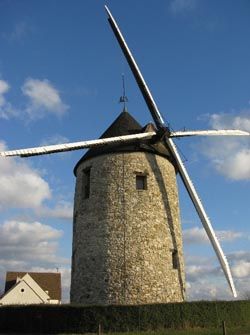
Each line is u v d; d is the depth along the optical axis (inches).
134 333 683.4
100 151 908.6
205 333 685.3
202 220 891.4
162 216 880.9
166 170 933.2
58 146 851.4
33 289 2268.7
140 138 900.0
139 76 960.9
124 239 832.9
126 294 794.8
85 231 874.8
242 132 1075.9
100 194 877.8
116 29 1009.5
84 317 735.7
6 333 820.6
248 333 707.4
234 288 834.2
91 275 831.7
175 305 759.7
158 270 828.6
